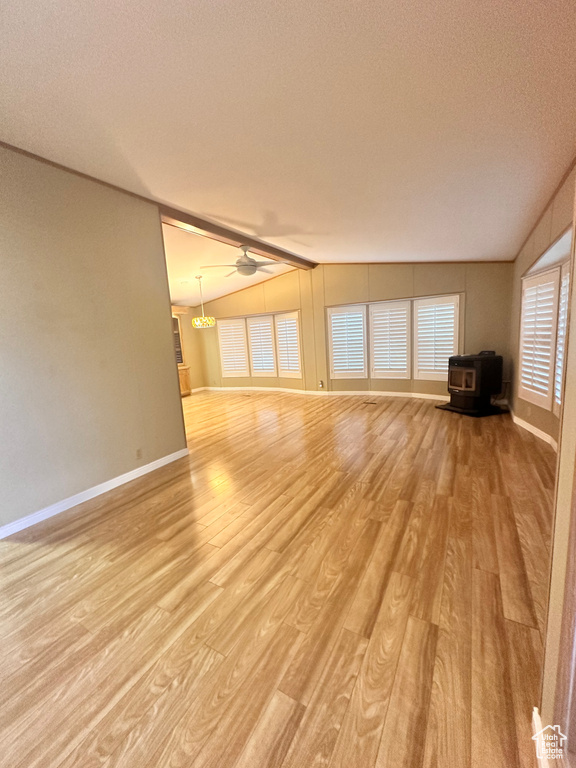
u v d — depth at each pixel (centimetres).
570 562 78
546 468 287
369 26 130
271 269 671
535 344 366
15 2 122
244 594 163
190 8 124
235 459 353
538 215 314
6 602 166
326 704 113
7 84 163
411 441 372
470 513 223
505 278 505
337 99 174
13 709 116
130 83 164
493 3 116
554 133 187
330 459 333
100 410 287
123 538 217
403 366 627
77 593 170
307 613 150
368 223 377
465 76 153
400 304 613
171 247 467
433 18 124
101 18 128
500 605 149
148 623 149
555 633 88
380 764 96
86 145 225
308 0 120
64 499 261
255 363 828
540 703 101
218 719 110
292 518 229
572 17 118
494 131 192
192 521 233
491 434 383
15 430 234
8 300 229
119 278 300
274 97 172
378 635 137
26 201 236
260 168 252
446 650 129
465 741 100
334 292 668
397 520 219
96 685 123
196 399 757
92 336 280
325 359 699
